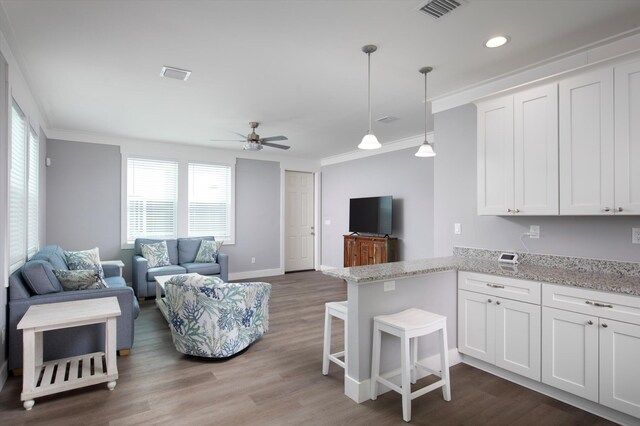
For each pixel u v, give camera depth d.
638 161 2.23
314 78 3.28
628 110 2.27
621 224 2.54
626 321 2.05
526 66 3.01
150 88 3.53
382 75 3.21
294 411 2.28
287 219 7.65
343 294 5.57
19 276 2.87
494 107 3.01
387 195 6.22
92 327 2.94
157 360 3.05
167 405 2.34
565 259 2.81
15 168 3.17
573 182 2.53
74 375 2.49
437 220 3.81
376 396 2.44
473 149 3.48
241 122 4.77
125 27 2.40
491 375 2.77
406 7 2.17
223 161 6.66
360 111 4.28
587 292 2.21
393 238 5.98
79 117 4.56
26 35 2.50
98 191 5.55
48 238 5.18
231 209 6.75
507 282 2.62
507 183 2.91
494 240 3.29
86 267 4.12
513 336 2.58
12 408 2.27
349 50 2.73
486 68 3.05
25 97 3.37
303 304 4.96
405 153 5.93
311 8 2.18
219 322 2.99
